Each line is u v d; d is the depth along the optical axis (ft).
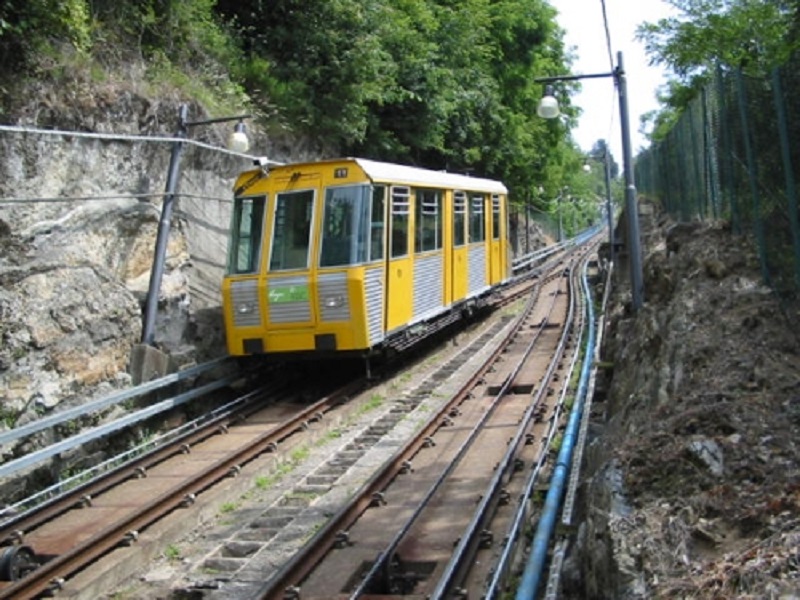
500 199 75.36
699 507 17.56
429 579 23.48
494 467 33.91
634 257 46.98
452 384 51.11
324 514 29.71
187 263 47.21
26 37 38.42
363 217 44.88
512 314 82.12
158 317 44.11
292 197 45.88
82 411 34.91
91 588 23.94
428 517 28.58
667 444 20.92
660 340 33.19
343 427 42.37
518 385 48.96
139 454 38.60
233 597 23.49
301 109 63.67
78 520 29.17
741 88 32.86
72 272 37.83
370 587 23.22
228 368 48.14
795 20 38.86
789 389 22.54
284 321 45.01
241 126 41.96
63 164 39.06
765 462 18.72
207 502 30.63
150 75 48.01
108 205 41.47
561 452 28.89
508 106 113.50
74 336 37.09
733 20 46.60
